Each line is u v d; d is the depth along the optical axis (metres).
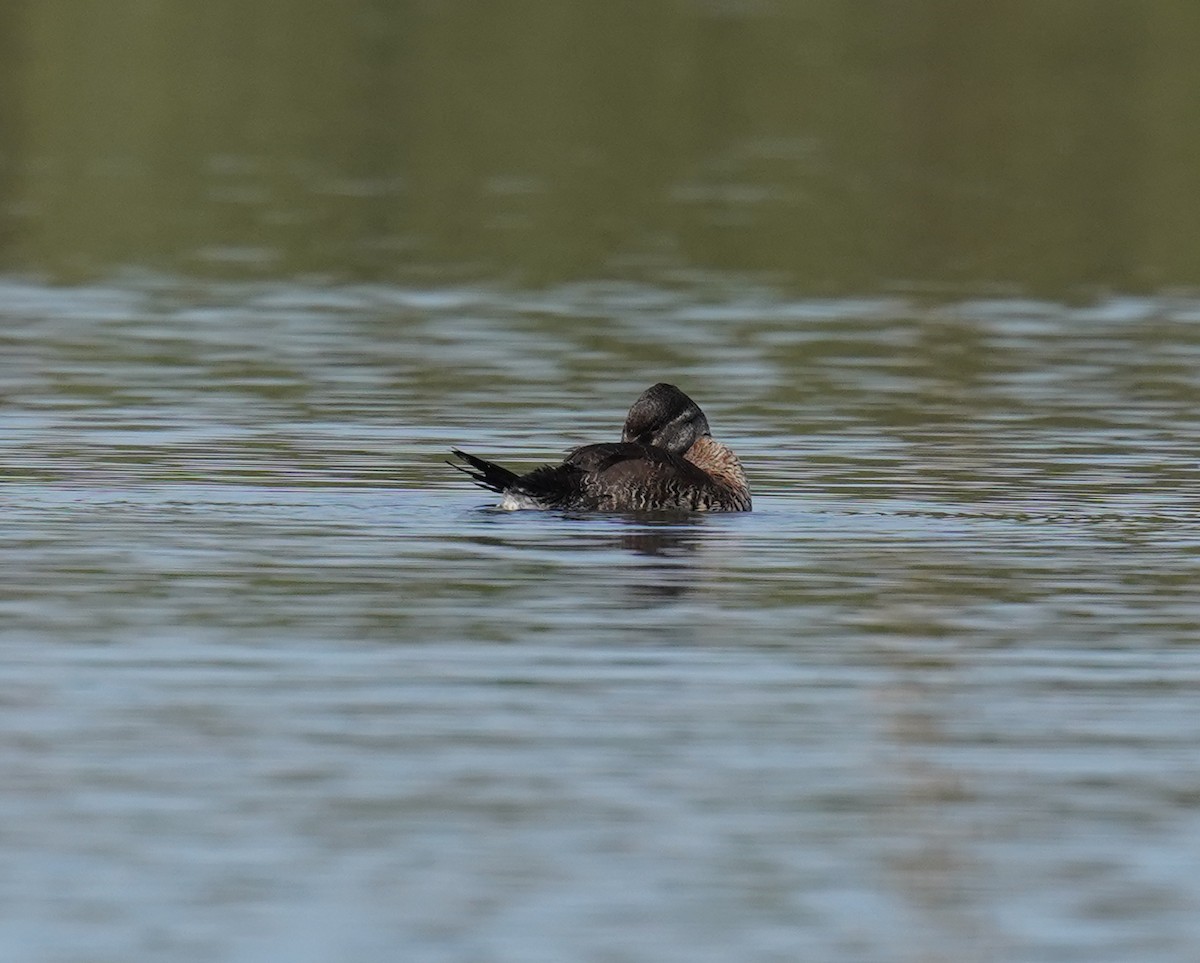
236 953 8.99
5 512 16.62
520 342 25.81
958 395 22.89
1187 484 18.50
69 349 24.78
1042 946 9.25
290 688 12.29
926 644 13.41
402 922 9.30
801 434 20.81
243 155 39.03
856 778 11.03
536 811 10.51
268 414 21.17
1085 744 11.60
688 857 10.02
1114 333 27.00
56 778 10.79
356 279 30.17
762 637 13.51
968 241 33.41
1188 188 37.19
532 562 15.34
